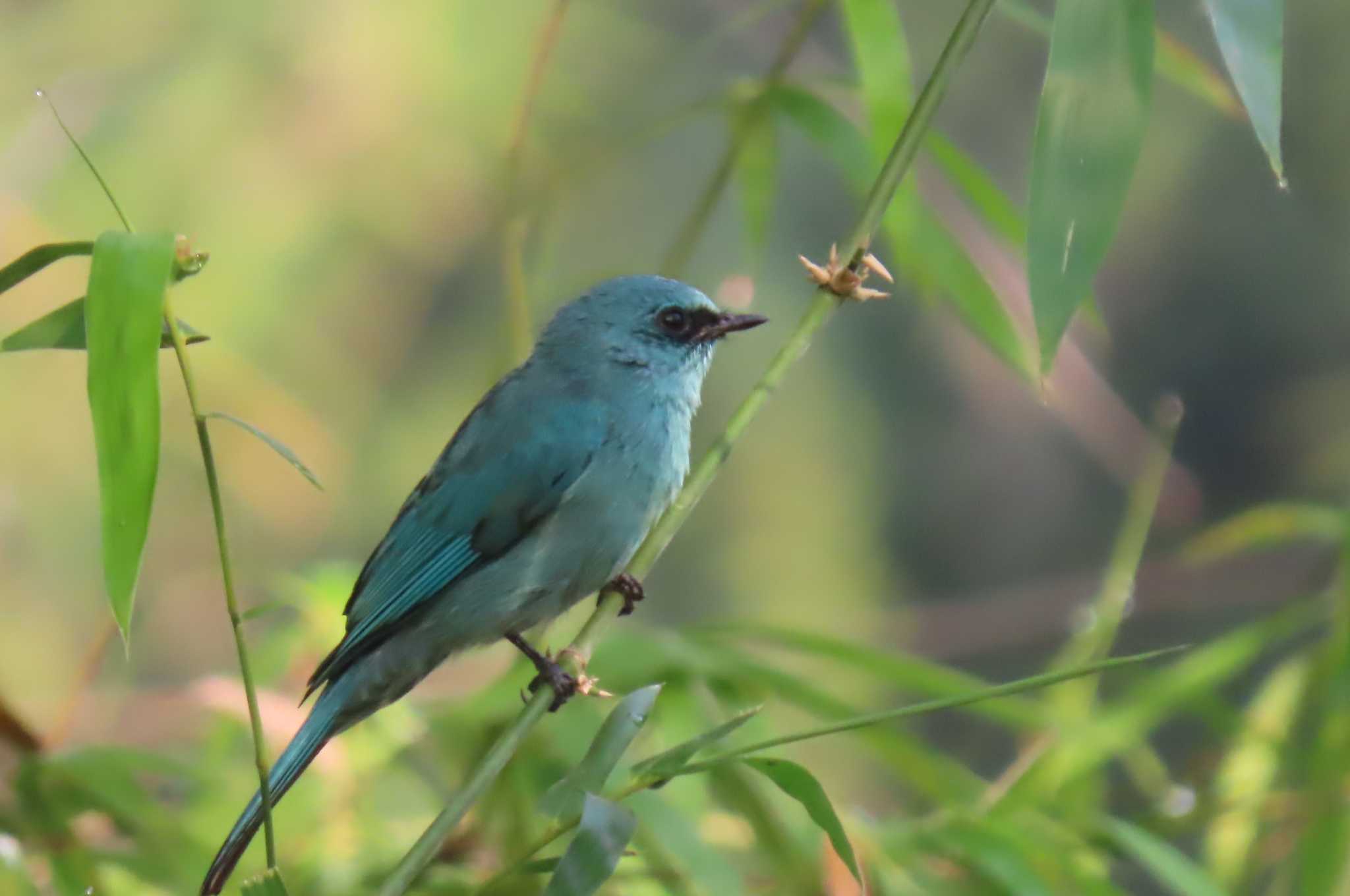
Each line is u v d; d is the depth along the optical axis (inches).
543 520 349.7
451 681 454.9
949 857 338.6
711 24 510.9
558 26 384.8
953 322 577.9
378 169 462.3
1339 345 588.4
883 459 584.1
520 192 441.1
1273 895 391.2
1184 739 496.1
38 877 331.6
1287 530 414.6
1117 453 574.2
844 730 221.8
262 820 270.1
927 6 582.2
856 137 373.7
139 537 215.0
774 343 556.7
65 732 342.6
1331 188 570.6
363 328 484.4
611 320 363.6
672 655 340.8
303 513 512.1
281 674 415.2
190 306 459.2
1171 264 602.2
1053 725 366.9
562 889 208.2
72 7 459.2
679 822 304.7
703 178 540.1
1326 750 368.2
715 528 559.2
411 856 224.8
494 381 393.1
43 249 228.8
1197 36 558.9
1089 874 334.3
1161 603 575.5
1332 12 549.0
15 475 486.3
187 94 449.4
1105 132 231.6
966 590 597.9
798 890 323.9
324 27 453.4
